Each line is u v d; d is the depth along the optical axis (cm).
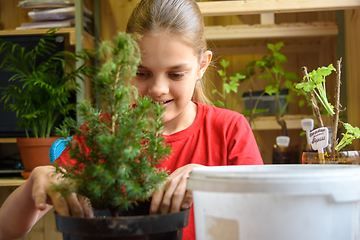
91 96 201
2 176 188
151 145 42
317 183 37
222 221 40
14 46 173
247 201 38
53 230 206
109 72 40
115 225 36
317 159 85
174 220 39
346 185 37
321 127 88
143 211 47
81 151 42
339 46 180
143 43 72
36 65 194
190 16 82
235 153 97
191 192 49
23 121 178
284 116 185
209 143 99
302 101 186
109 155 38
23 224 61
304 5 126
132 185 38
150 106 42
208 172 42
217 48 214
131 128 39
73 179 40
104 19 230
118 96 40
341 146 101
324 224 38
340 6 124
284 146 170
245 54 217
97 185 38
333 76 192
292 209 37
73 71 174
